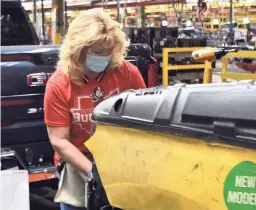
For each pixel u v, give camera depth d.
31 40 5.68
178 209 1.48
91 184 1.91
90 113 2.37
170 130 1.49
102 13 2.29
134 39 9.28
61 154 2.30
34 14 12.01
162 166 1.52
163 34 8.98
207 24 12.36
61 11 8.51
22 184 2.29
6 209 2.25
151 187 1.56
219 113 1.38
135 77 2.50
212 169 1.38
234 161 1.33
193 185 1.42
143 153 1.58
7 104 3.94
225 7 12.11
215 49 4.88
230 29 10.68
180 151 1.47
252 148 1.30
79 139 2.41
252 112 1.32
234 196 1.33
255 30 11.30
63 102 2.32
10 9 5.43
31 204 4.40
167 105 1.52
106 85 2.39
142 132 1.59
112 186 1.72
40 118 4.08
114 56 2.37
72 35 2.28
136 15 15.25
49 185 3.97
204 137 1.40
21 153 4.03
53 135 2.34
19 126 4.00
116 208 1.81
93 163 1.85
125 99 1.68
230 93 1.40
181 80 7.99
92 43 2.22
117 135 1.69
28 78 3.99
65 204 2.42
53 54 4.06
